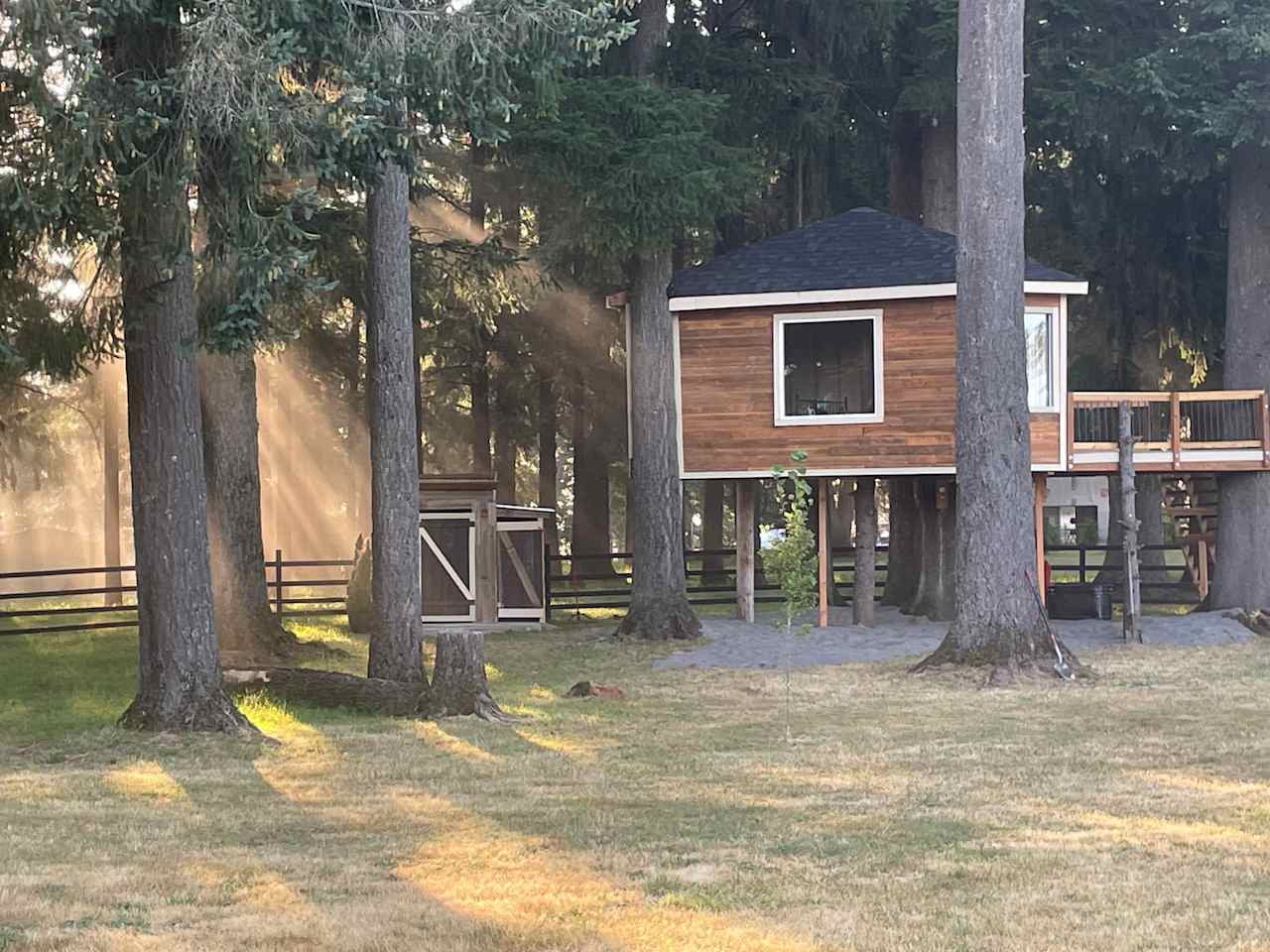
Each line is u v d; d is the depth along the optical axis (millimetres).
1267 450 24625
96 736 14258
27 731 15422
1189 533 29000
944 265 23875
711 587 32375
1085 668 18734
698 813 10312
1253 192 25922
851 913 7410
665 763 12734
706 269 25297
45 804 11070
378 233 17938
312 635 25859
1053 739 13719
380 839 9609
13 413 34906
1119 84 25672
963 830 9531
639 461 24531
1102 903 7527
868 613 25156
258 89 11797
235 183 12594
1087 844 9023
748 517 26141
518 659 22188
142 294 13664
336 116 12328
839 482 42875
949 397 23734
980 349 19031
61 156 11547
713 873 8414
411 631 17938
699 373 24609
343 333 35719
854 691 17859
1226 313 26375
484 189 27062
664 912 7488
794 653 21828
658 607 24188
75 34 11203
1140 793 10773
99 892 8141
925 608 26562
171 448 14422
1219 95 25000
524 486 52844
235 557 22125
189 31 11734
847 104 29984
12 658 23219
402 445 17984
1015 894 7762
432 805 10836
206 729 14414
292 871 8656
